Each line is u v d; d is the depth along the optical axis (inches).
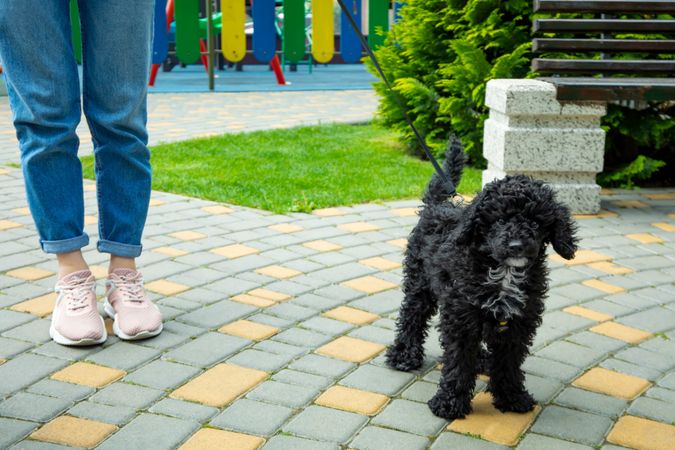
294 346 149.6
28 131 143.7
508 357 126.6
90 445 115.2
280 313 164.7
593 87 223.5
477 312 120.0
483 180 260.5
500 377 128.1
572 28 241.6
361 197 256.8
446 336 124.0
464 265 119.0
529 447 118.4
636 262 202.1
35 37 137.0
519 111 234.5
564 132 236.8
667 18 284.2
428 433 121.2
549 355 148.9
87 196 252.1
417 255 138.1
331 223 230.8
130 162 152.1
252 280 183.5
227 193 257.4
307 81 571.5
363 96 501.4
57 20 139.3
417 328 141.7
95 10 140.5
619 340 156.2
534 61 240.1
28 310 161.9
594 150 238.7
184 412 124.9
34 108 139.9
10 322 155.9
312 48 503.8
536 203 113.6
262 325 158.4
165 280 181.9
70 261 151.1
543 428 123.9
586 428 124.0
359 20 512.7
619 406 131.1
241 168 293.7
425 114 311.4
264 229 223.1
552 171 240.5
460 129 297.6
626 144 289.7
